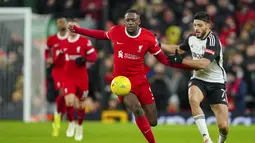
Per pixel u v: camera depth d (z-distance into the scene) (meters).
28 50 58.81
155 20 65.00
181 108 58.56
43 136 40.94
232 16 68.38
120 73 31.67
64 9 68.88
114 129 47.25
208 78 31.72
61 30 41.69
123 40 31.23
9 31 60.03
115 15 68.56
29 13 59.25
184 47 32.47
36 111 58.97
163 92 57.59
